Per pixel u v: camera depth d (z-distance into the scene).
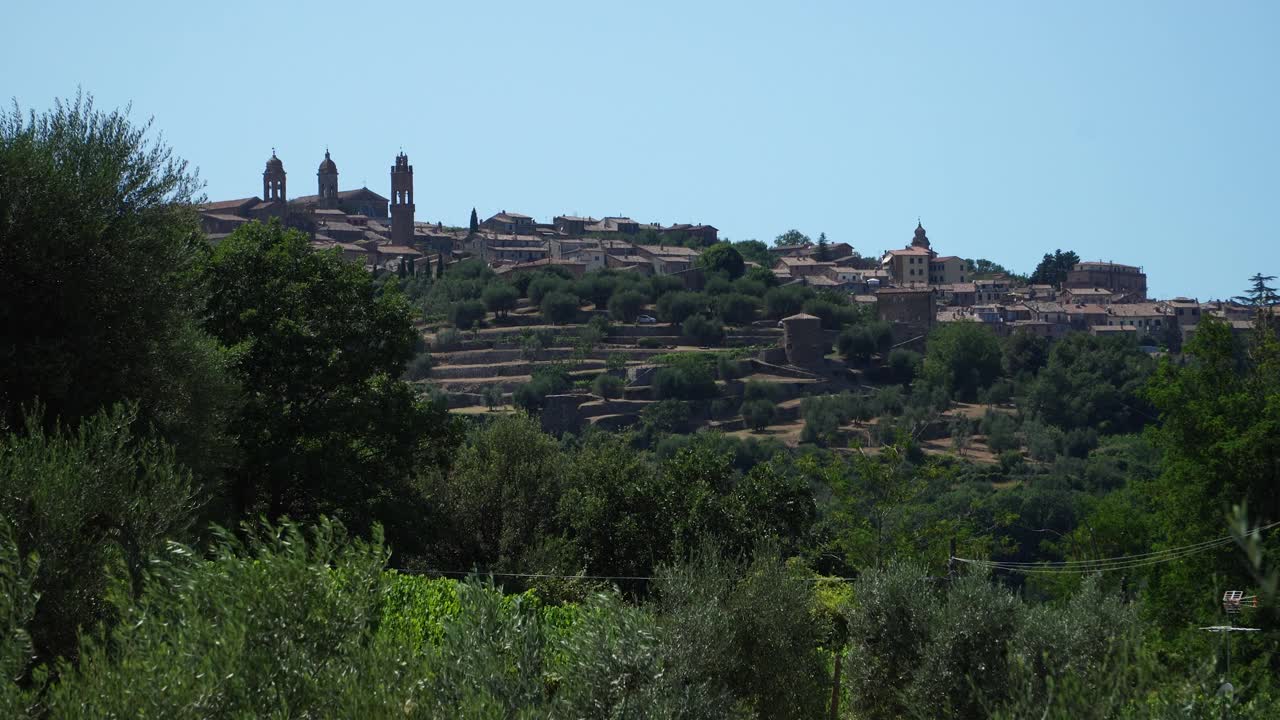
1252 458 52.38
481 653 16.80
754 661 28.30
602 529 64.38
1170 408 59.06
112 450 22.52
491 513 71.06
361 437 61.09
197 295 39.69
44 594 18.86
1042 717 15.17
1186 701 14.23
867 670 35.81
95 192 34.53
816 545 70.69
